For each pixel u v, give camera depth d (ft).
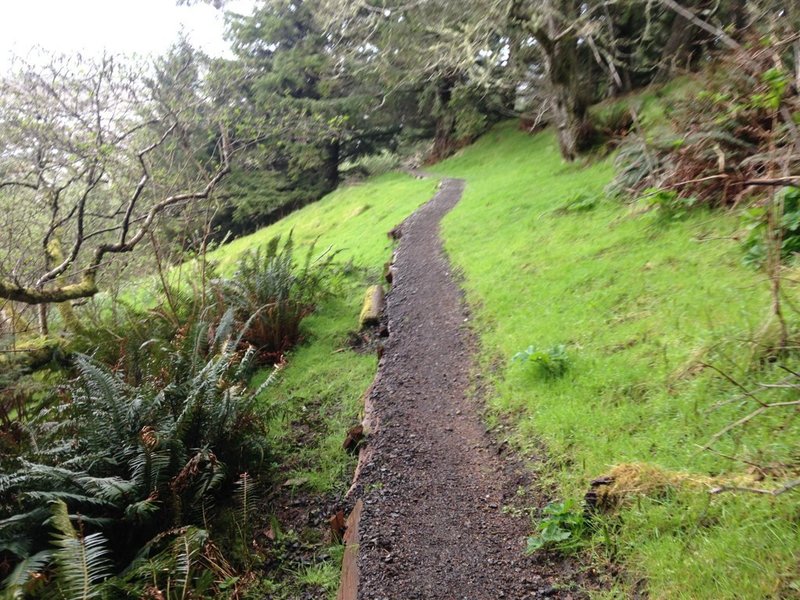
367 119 88.33
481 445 15.05
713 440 10.21
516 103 79.87
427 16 54.39
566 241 27.22
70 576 9.27
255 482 14.88
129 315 24.99
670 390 13.03
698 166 21.68
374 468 14.62
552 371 16.24
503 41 51.80
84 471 12.37
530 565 10.61
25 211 30.83
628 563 9.62
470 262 30.91
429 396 18.40
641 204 25.70
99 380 14.24
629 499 10.46
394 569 10.86
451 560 11.05
